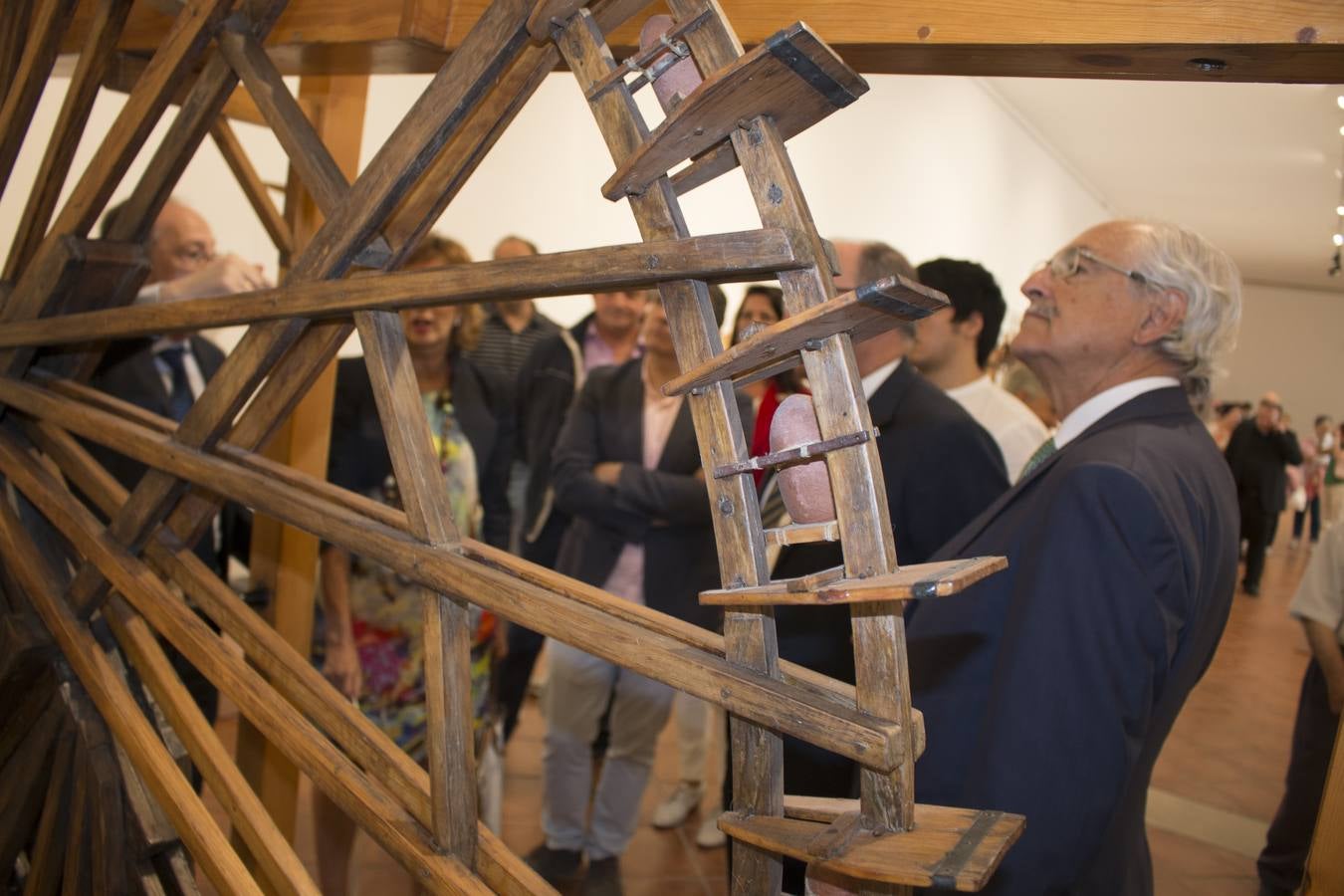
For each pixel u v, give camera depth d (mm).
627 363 2627
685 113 781
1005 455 2447
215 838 1223
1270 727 4227
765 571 846
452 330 2463
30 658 1524
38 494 1582
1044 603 1087
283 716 1199
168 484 1356
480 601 994
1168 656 1080
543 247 4258
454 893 1004
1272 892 2387
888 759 749
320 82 2125
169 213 2645
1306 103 5172
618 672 2516
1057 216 8328
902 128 5902
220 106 1384
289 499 1188
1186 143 6781
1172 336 1328
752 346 778
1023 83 6496
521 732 3594
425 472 1082
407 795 1088
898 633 776
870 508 771
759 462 820
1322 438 11266
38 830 1540
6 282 1696
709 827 2854
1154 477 1121
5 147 1713
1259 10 909
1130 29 955
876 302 707
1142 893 1312
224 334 3256
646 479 2416
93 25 1485
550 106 4195
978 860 724
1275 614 6895
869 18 1067
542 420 3293
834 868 768
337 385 2312
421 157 1043
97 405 1578
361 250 1119
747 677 832
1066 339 1381
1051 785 1048
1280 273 11719
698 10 828
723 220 5113
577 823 2566
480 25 983
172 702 1330
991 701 1108
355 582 2191
